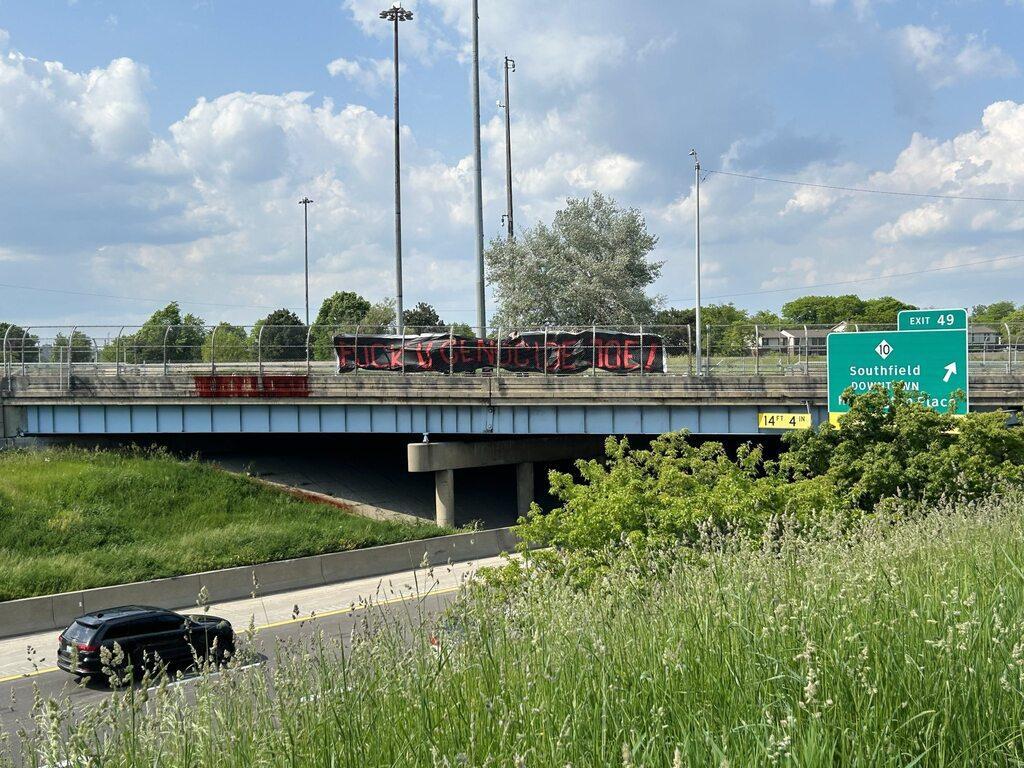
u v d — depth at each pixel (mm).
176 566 30328
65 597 25250
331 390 42781
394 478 49594
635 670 5586
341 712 5324
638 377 39844
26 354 47719
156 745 5250
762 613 6367
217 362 47844
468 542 34219
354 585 29484
